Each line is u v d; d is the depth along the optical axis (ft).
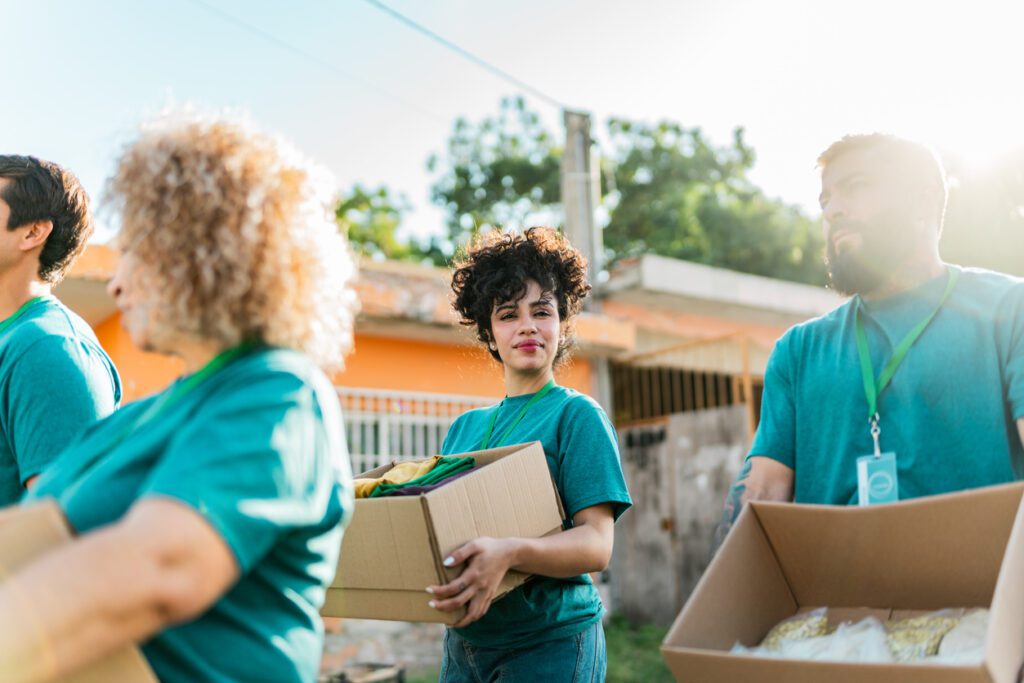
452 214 68.59
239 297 3.49
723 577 4.91
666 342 29.68
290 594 3.44
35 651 2.64
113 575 2.70
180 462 3.05
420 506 5.05
